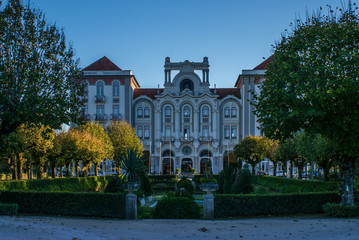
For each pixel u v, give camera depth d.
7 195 19.03
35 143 32.50
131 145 50.91
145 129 68.56
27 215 17.77
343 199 17.73
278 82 18.62
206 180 25.05
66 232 12.85
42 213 18.55
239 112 68.00
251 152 51.56
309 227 14.38
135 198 17.48
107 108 66.75
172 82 68.75
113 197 17.69
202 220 16.56
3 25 19.42
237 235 12.96
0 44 19.17
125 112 66.69
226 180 26.70
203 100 67.69
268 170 65.69
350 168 17.77
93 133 46.53
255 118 65.62
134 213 17.30
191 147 67.50
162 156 67.75
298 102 17.30
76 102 21.55
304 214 18.16
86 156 40.50
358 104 16.38
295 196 18.20
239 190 23.67
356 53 16.73
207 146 67.44
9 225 13.27
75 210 18.12
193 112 67.81
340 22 19.06
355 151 16.94
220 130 68.06
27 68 19.45
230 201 17.53
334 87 16.50
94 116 66.19
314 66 18.11
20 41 19.75
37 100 18.88
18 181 24.25
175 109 67.62
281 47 19.88
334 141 17.55
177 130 67.44
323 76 17.27
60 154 38.88
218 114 68.00
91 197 18.03
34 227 13.25
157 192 36.47
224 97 68.44
